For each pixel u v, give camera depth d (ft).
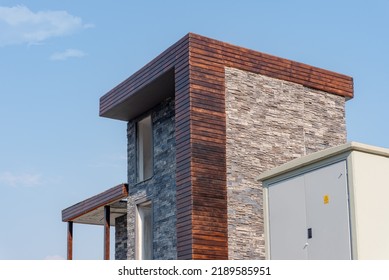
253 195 59.62
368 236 42.39
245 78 62.34
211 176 57.31
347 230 42.86
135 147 71.61
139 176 70.49
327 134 67.31
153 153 67.77
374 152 44.01
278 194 49.29
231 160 59.26
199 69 59.06
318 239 45.01
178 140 58.59
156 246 64.13
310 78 67.36
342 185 43.78
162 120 67.21
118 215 81.41
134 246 68.39
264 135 62.23
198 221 55.52
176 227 60.80
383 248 42.75
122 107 69.36
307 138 65.51
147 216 68.85
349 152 43.65
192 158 56.54
